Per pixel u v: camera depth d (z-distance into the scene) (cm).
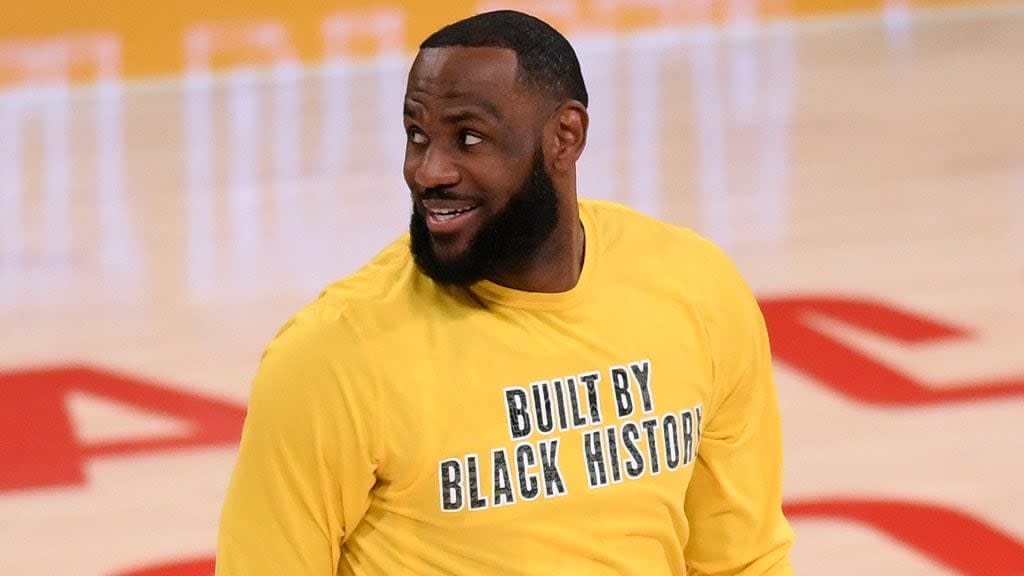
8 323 1839
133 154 2445
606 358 682
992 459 1505
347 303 661
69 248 2083
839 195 2231
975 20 3164
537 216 652
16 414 1588
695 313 709
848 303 1852
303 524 658
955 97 2686
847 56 2939
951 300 1861
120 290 1941
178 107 2666
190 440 1543
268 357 658
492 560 665
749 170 2339
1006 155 2395
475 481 658
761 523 778
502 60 633
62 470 1485
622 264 704
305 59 2859
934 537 1366
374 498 670
